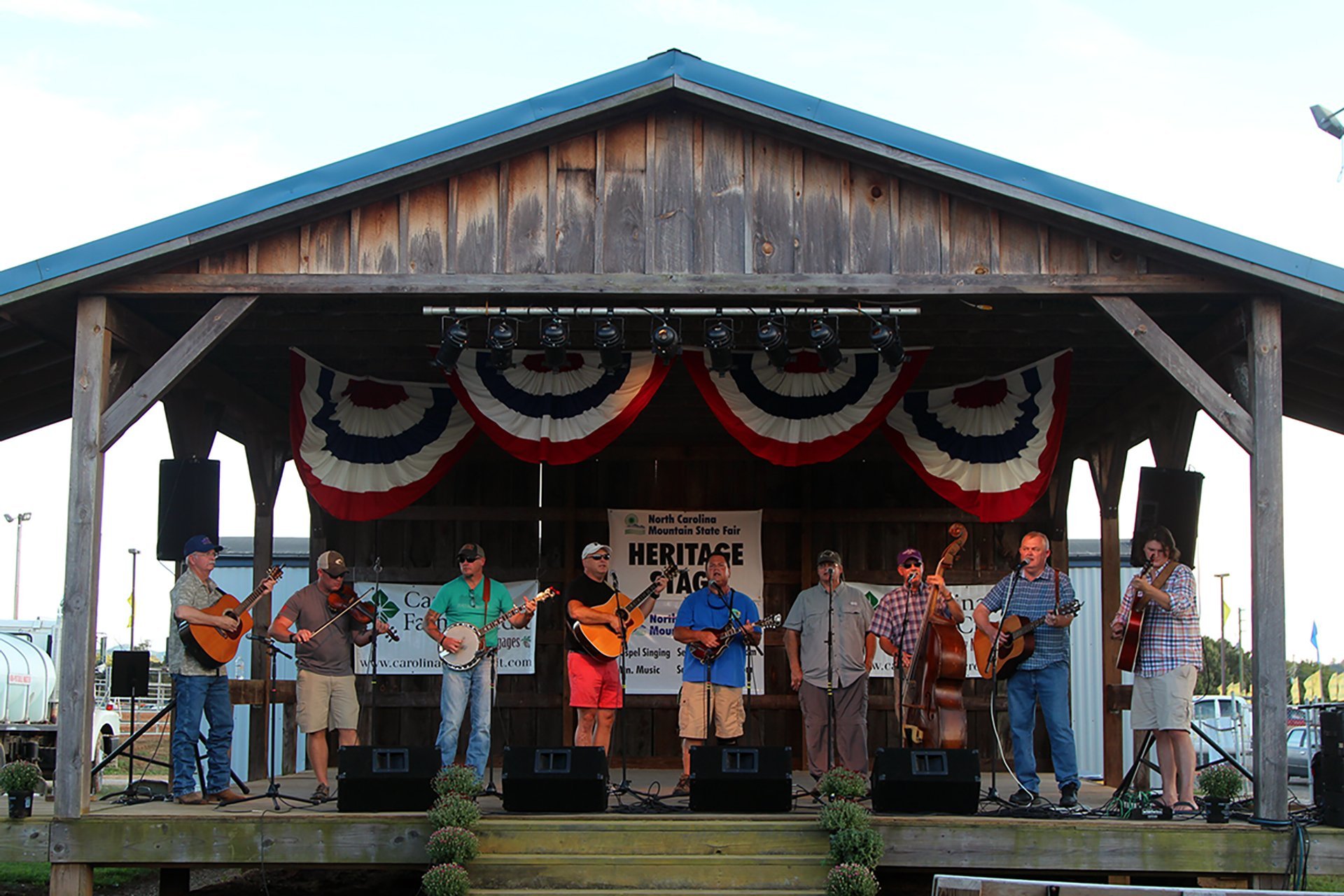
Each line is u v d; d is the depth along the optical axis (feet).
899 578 38.52
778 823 24.22
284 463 39.55
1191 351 29.25
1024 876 25.29
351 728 27.53
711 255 25.50
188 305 27.04
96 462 25.07
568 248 25.54
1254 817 24.34
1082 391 36.35
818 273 25.44
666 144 25.84
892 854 24.43
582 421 29.73
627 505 38.93
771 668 38.24
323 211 25.36
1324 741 25.02
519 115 25.07
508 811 25.03
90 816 24.84
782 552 38.83
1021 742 26.25
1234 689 147.23
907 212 25.57
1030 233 25.45
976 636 36.24
